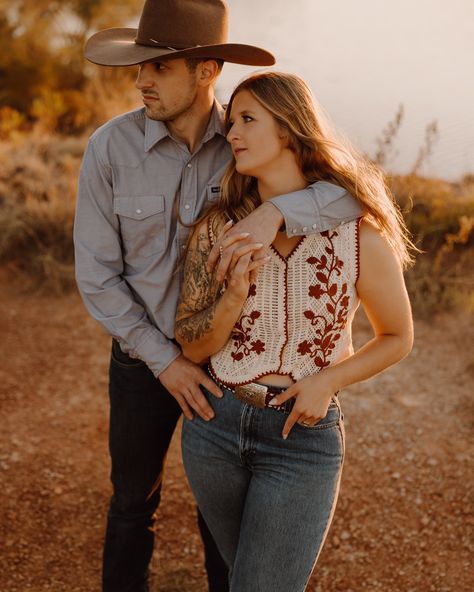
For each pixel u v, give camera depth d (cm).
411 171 574
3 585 259
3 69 1032
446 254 523
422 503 298
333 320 181
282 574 182
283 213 172
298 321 179
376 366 187
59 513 294
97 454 331
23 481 311
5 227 540
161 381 205
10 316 466
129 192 209
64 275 503
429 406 365
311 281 177
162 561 273
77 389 386
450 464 321
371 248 180
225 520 200
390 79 993
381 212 181
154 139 205
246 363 184
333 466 185
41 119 895
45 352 424
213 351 190
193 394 194
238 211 188
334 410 188
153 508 235
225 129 203
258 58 204
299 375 183
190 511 297
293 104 177
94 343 437
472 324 443
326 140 180
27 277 516
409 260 200
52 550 276
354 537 281
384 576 264
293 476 181
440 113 795
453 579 261
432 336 434
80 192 211
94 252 213
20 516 291
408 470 317
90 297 213
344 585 261
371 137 697
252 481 187
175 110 201
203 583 263
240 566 184
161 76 198
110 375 227
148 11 201
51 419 357
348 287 181
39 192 593
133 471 228
